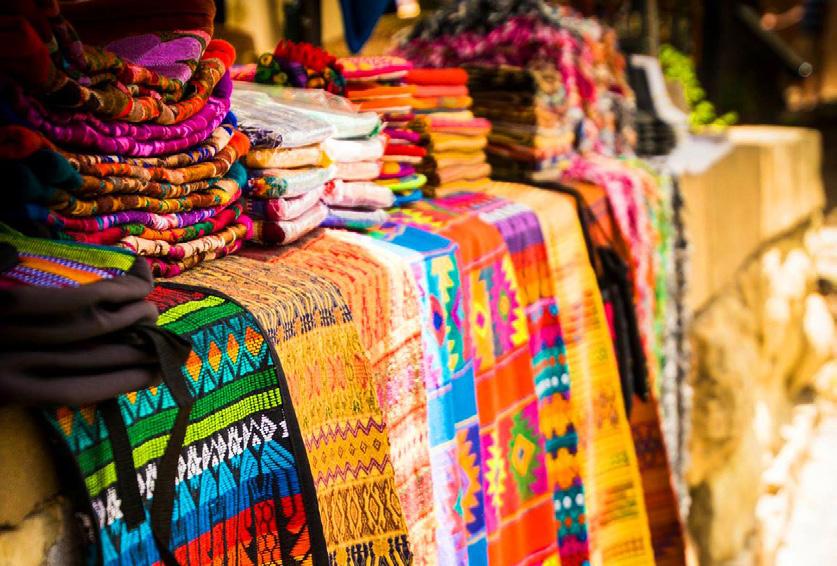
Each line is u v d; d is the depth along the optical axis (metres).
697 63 9.05
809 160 5.89
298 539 1.16
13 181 1.04
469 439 1.75
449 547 1.64
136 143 1.22
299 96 1.78
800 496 4.62
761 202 4.82
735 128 6.28
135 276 0.98
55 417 0.92
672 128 3.80
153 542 1.02
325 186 1.68
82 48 1.11
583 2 5.66
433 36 2.76
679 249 3.27
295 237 1.58
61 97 1.08
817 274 6.46
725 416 3.75
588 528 2.16
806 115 13.00
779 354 5.07
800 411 5.48
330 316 1.34
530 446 1.97
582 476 2.12
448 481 1.67
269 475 1.17
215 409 1.10
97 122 1.15
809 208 5.95
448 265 1.70
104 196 1.17
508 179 2.46
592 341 2.32
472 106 2.49
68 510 0.96
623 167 2.89
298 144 1.55
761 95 11.53
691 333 3.79
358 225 1.78
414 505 1.59
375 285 1.50
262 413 1.16
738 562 3.71
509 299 1.94
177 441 0.99
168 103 1.28
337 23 2.88
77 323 0.89
